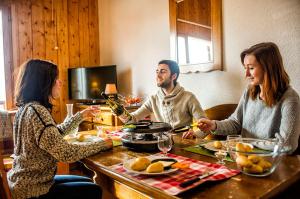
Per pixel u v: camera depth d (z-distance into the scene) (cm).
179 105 220
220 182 95
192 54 289
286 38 216
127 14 388
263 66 151
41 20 390
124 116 203
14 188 122
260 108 158
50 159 129
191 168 109
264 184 92
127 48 393
